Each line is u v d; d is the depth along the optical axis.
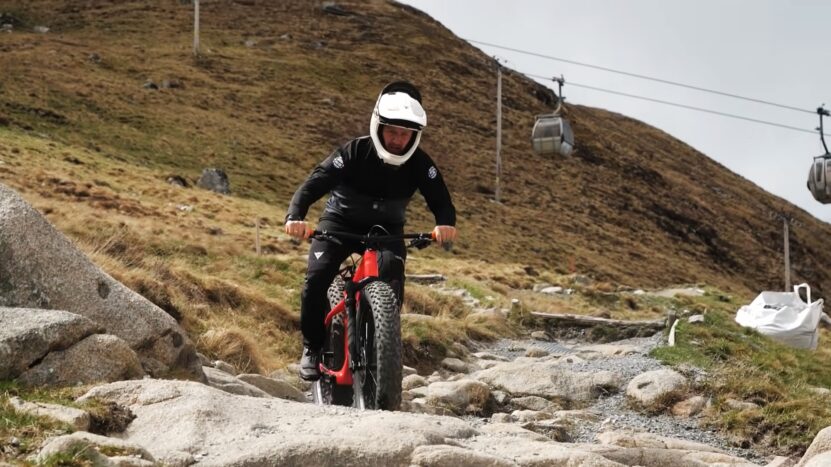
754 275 99.94
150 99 79.94
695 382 12.12
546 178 95.50
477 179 87.06
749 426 10.87
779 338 19.09
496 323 18.78
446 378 13.45
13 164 42.97
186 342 8.01
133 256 15.02
